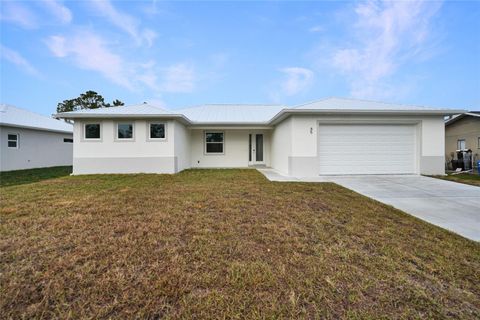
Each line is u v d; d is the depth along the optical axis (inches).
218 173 431.8
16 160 534.3
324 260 107.4
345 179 350.9
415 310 76.6
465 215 180.9
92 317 71.7
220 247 118.7
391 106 403.2
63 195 232.5
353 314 74.4
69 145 694.5
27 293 81.9
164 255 109.3
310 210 185.5
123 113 415.8
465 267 103.2
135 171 428.8
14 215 165.3
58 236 129.4
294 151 379.9
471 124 568.7
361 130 386.9
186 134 526.9
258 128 531.8
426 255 113.6
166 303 78.0
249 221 157.8
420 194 251.1
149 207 188.7
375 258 110.0
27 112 631.8
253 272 96.4
